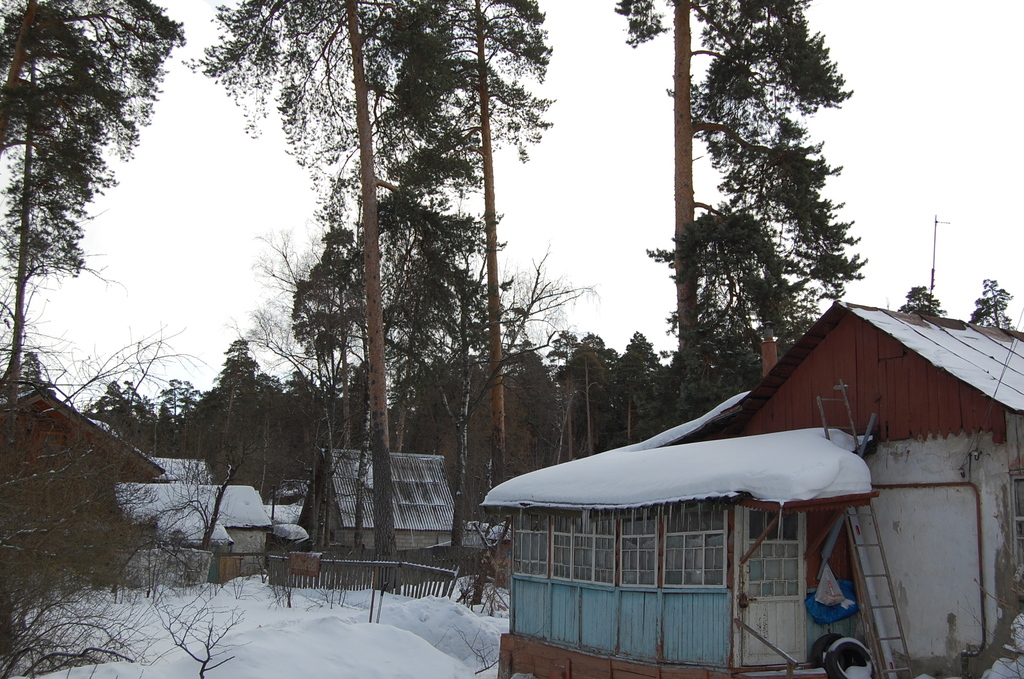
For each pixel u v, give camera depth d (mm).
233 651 9688
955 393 9125
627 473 10695
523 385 30484
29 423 10672
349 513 37125
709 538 9367
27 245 16312
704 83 20781
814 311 20297
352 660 10430
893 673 9141
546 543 11844
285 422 46625
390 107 22094
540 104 25688
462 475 26234
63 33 17812
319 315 31297
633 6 20672
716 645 9062
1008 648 8211
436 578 18188
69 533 9281
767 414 12047
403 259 25234
